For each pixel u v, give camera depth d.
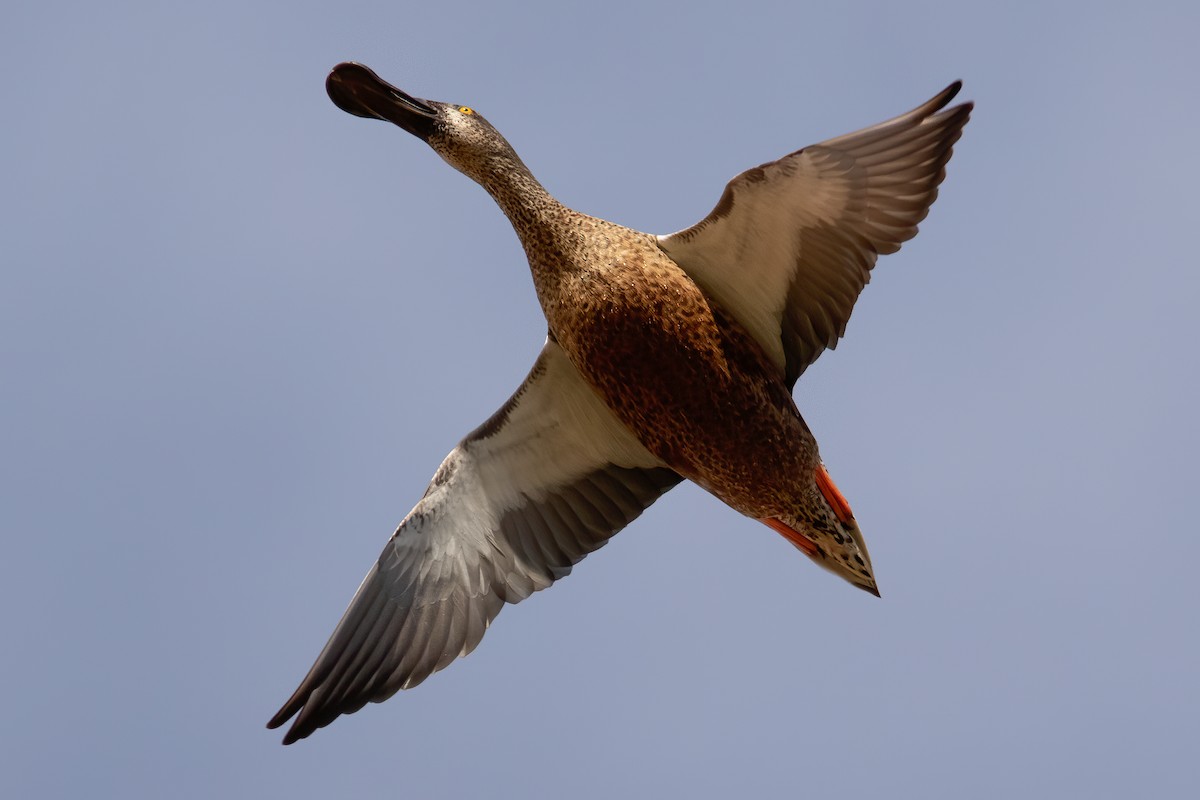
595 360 12.94
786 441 12.87
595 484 14.36
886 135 11.65
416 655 14.07
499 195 13.52
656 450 13.34
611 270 12.68
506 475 14.31
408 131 13.91
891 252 12.08
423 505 14.31
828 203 12.04
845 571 13.55
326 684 13.89
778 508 13.27
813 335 12.66
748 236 12.35
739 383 12.73
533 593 14.27
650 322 12.59
